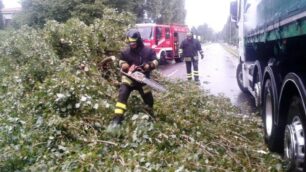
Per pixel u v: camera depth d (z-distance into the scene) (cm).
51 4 3067
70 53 1055
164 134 601
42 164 512
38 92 759
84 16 3000
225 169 530
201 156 557
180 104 795
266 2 686
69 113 695
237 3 1370
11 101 806
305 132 493
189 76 1616
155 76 1127
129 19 1204
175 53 3019
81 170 498
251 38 955
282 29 555
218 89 1489
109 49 1075
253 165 571
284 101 582
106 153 565
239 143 661
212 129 685
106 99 798
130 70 714
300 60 540
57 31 1062
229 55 4362
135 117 640
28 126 647
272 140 636
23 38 1075
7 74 1029
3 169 515
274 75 647
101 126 670
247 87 1195
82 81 765
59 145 594
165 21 5241
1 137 598
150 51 740
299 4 446
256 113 879
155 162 515
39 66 907
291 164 528
